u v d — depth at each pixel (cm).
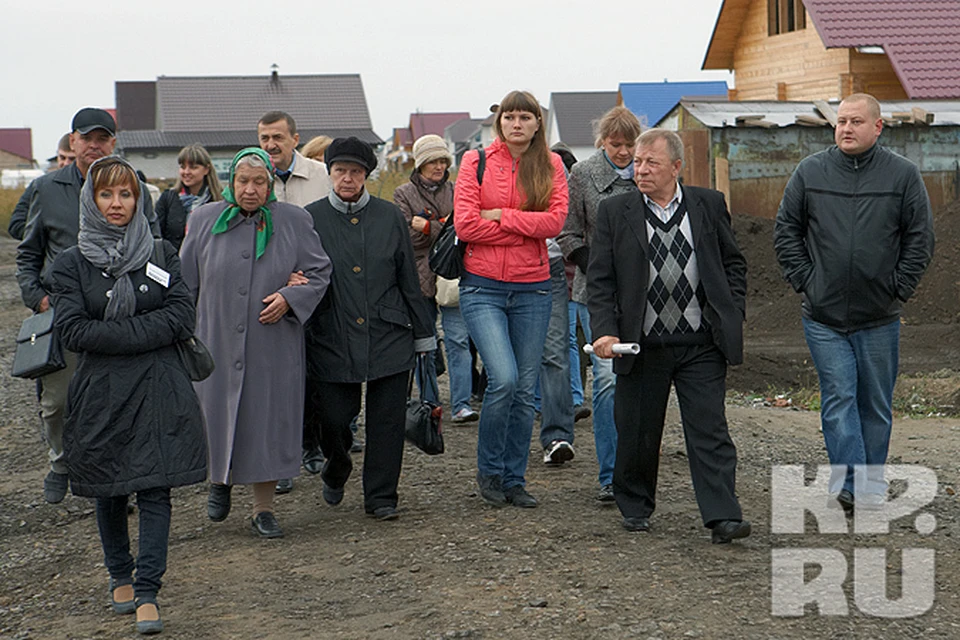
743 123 1820
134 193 464
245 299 573
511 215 573
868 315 588
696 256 527
